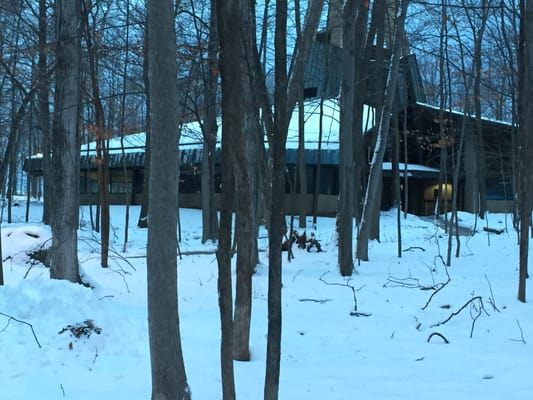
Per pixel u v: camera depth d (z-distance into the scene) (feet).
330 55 58.13
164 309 9.48
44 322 16.57
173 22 9.50
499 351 17.63
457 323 21.70
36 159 96.07
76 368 14.51
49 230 35.04
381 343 18.88
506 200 85.10
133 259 39.32
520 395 13.32
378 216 54.70
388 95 37.35
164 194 9.41
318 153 74.49
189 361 15.78
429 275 33.30
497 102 83.35
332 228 71.61
